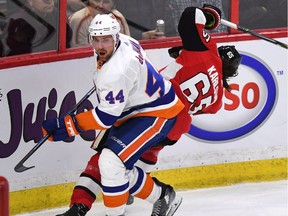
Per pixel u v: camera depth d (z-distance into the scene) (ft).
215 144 45.85
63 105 41.11
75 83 41.22
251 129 46.68
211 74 39.19
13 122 39.55
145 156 39.24
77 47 41.65
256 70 46.26
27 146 40.24
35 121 40.27
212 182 46.03
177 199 39.09
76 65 41.04
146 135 35.94
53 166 41.24
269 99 46.83
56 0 40.14
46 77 40.19
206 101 39.83
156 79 35.91
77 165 42.04
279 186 46.57
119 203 36.11
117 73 34.04
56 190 41.55
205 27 40.06
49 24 40.34
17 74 39.17
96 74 35.06
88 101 41.81
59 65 40.52
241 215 42.14
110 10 42.39
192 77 39.14
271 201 44.21
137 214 41.65
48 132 36.19
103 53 34.27
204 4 41.63
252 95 46.37
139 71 34.91
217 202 43.83
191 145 45.19
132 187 37.50
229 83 45.68
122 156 35.50
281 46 42.83
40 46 40.42
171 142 38.17
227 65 40.27
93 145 38.68
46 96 40.42
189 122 38.81
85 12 41.52
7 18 39.17
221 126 45.83
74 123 35.40
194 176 45.55
